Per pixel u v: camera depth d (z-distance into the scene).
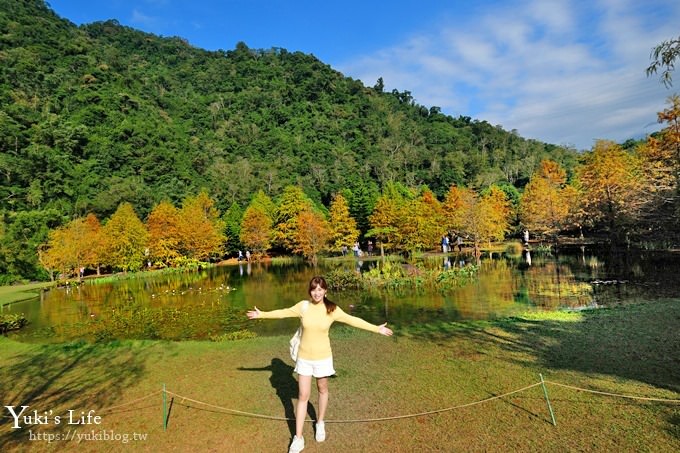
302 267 40.75
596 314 11.95
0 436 5.33
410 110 176.38
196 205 57.53
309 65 173.38
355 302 18.38
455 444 4.72
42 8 140.12
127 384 7.28
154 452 4.80
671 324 9.95
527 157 113.88
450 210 50.75
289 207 56.56
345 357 8.38
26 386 7.45
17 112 73.06
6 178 58.25
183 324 15.52
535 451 4.51
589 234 51.62
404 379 6.91
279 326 14.34
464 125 170.12
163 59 172.25
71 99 90.88
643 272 21.44
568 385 6.33
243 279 31.97
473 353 8.38
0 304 23.45
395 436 4.96
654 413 5.27
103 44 159.50
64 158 69.00
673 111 24.05
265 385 6.87
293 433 5.14
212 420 5.58
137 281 35.22
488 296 17.75
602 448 4.52
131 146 83.25
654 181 26.83
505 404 5.73
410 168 114.31
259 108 140.75
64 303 23.34
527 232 50.62
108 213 61.88
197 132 117.69
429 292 19.89
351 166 105.38
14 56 93.56
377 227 48.84
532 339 9.39
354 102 160.12
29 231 40.50
